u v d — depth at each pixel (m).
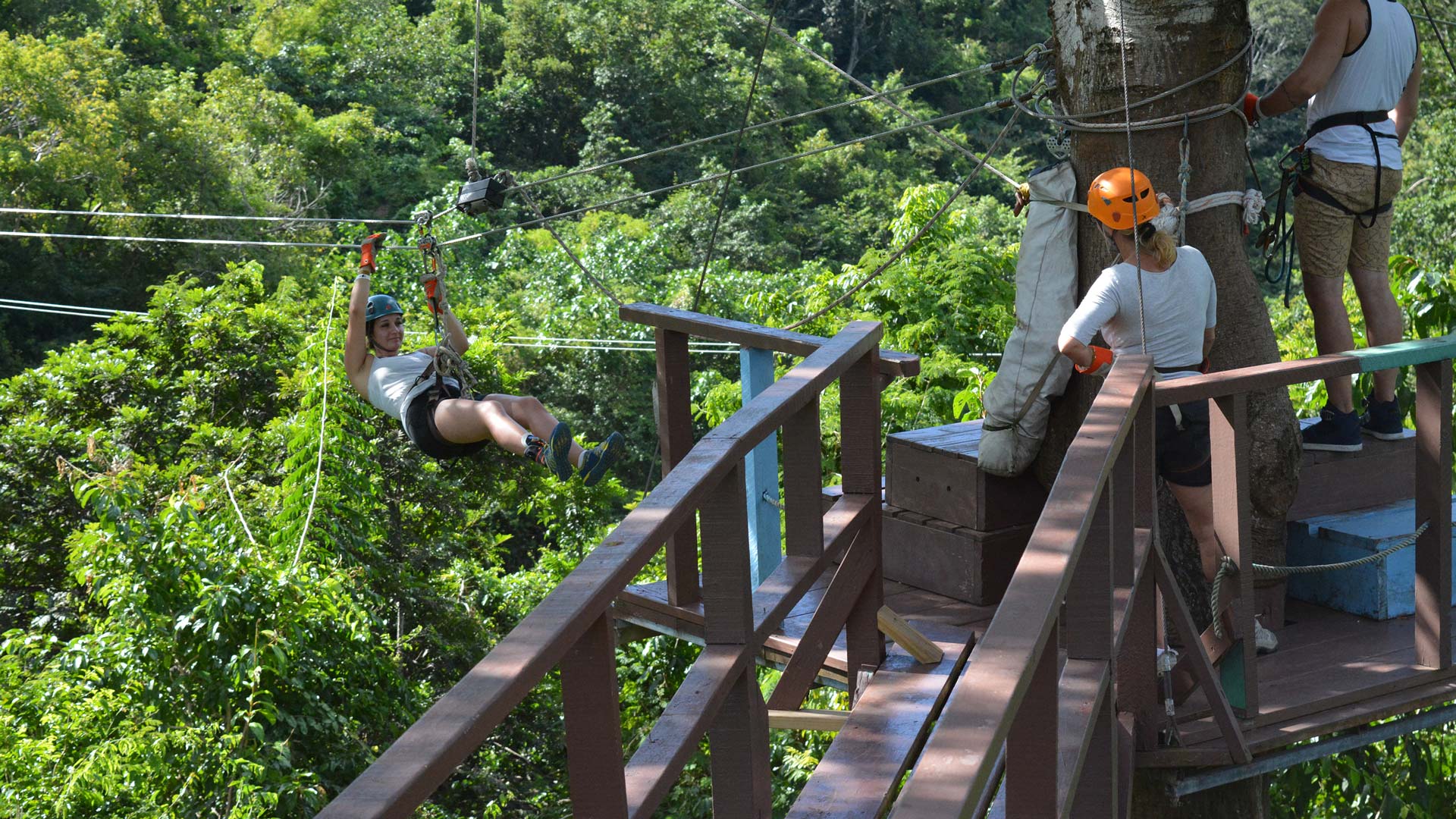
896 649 4.08
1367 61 4.67
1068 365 4.46
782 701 3.61
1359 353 3.68
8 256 27.88
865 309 16.30
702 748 10.93
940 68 63.34
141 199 29.89
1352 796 5.16
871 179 53.62
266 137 36.97
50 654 12.94
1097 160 4.45
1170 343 3.80
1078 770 2.26
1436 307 6.95
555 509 17.80
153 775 8.29
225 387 16.47
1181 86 4.27
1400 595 4.48
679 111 53.72
